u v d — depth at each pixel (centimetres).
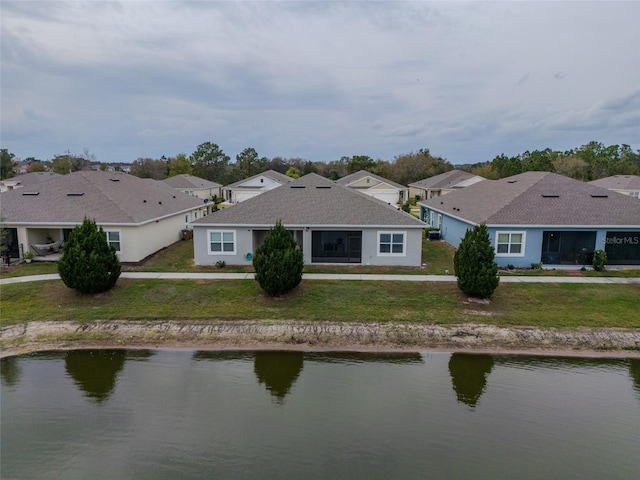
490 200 2794
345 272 2294
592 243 2369
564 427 1127
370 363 1488
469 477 941
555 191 2620
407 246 2408
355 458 999
